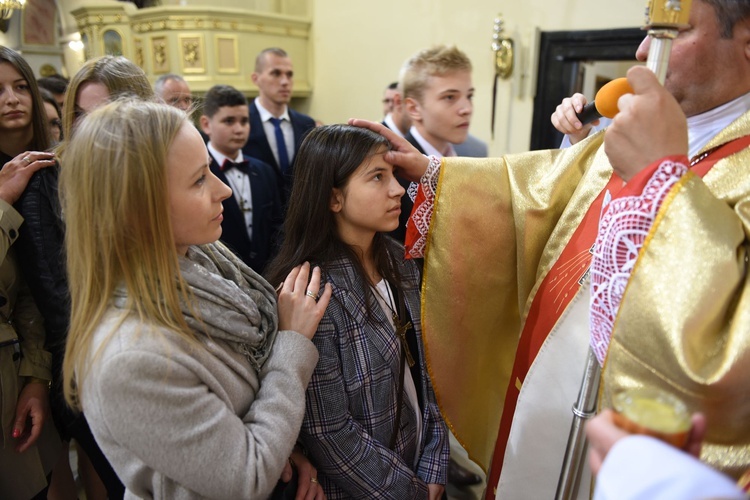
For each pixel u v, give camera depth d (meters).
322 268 1.07
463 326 1.21
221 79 5.18
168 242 0.76
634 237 0.67
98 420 0.72
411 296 1.22
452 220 1.16
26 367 1.35
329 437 1.01
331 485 1.10
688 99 0.80
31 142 1.58
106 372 0.69
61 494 1.73
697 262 0.63
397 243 1.31
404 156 1.12
